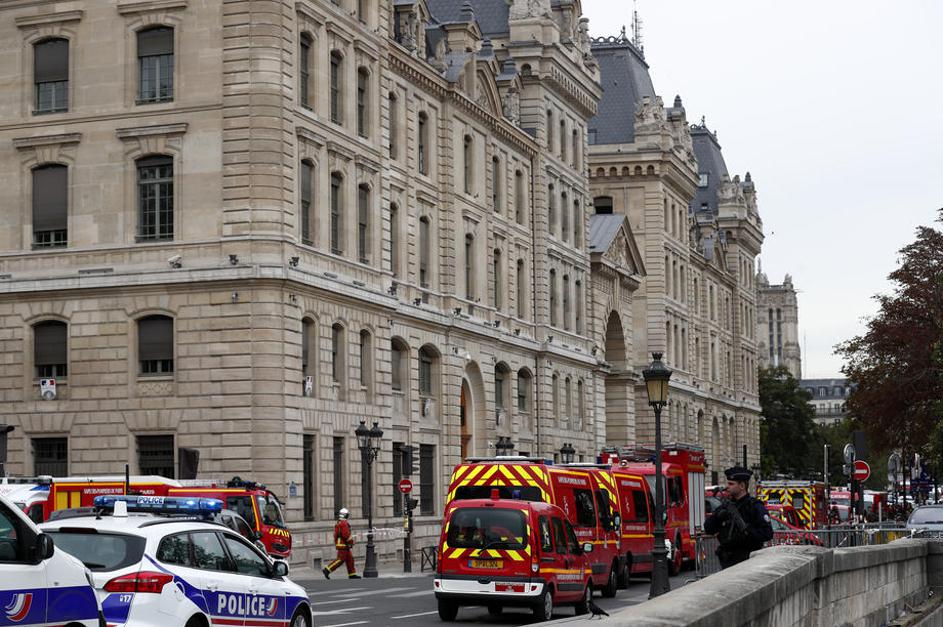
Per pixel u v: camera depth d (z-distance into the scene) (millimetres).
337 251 64375
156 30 60094
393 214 71562
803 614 17906
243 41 58781
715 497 64750
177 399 58438
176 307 58719
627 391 112625
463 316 78062
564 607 40188
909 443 84562
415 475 71750
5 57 61656
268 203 58312
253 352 57594
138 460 59062
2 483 42625
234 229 58250
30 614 16875
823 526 70875
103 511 26453
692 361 138875
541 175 92125
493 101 84250
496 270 85625
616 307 109500
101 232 60031
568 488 41000
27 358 60688
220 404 57812
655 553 39625
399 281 71375
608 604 41094
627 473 50406
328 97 63594
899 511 87312
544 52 92375
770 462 169875
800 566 17359
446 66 78562
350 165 65375
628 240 112500
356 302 64625
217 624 22016
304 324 61125
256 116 58438
